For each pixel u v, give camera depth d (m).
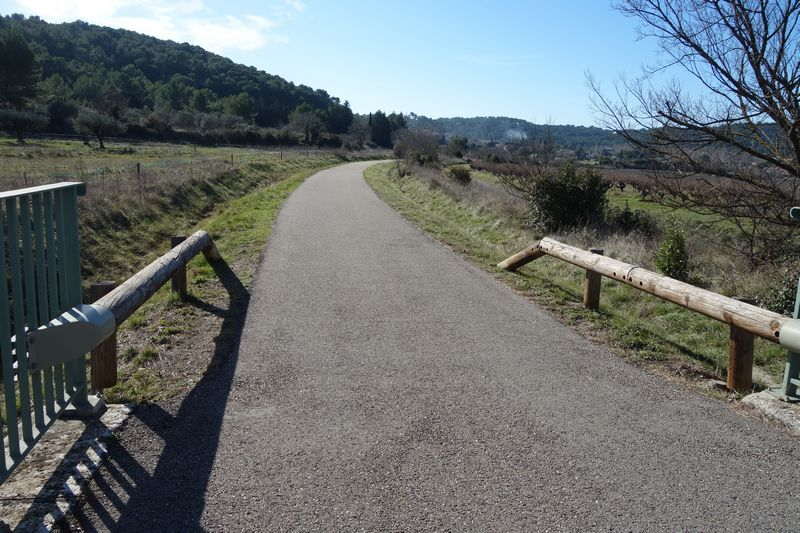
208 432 3.93
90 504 3.08
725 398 4.73
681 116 7.97
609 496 3.23
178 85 114.25
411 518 3.00
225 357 5.40
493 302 7.61
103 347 4.37
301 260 10.04
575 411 4.37
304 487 3.27
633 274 6.36
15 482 3.25
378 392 4.64
